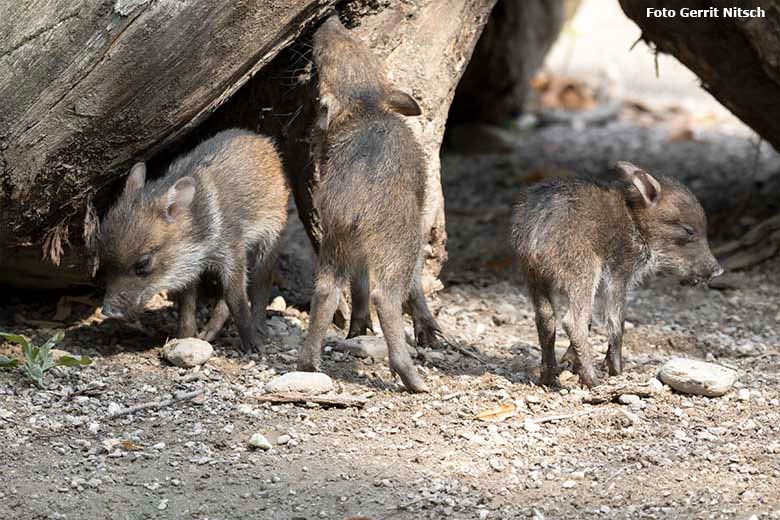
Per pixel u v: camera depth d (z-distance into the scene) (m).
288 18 11.69
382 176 11.12
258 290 13.27
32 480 9.26
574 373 12.27
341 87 11.80
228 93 12.22
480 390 11.59
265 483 9.31
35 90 11.09
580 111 30.62
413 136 11.63
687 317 15.35
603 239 11.59
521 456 9.99
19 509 8.76
